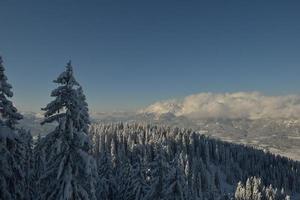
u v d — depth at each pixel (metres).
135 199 45.56
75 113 17.67
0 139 17.88
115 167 64.25
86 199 17.72
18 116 19.33
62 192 17.19
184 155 158.25
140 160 48.41
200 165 146.38
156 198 35.75
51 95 17.53
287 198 130.50
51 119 17.70
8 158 18.42
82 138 17.41
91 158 17.72
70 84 17.66
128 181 49.56
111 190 51.19
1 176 18.02
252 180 132.75
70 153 17.64
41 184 18.27
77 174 17.81
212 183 136.12
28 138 31.66
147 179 46.53
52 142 17.88
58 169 17.14
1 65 18.53
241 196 123.88
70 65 17.88
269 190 131.12
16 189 18.92
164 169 36.47
